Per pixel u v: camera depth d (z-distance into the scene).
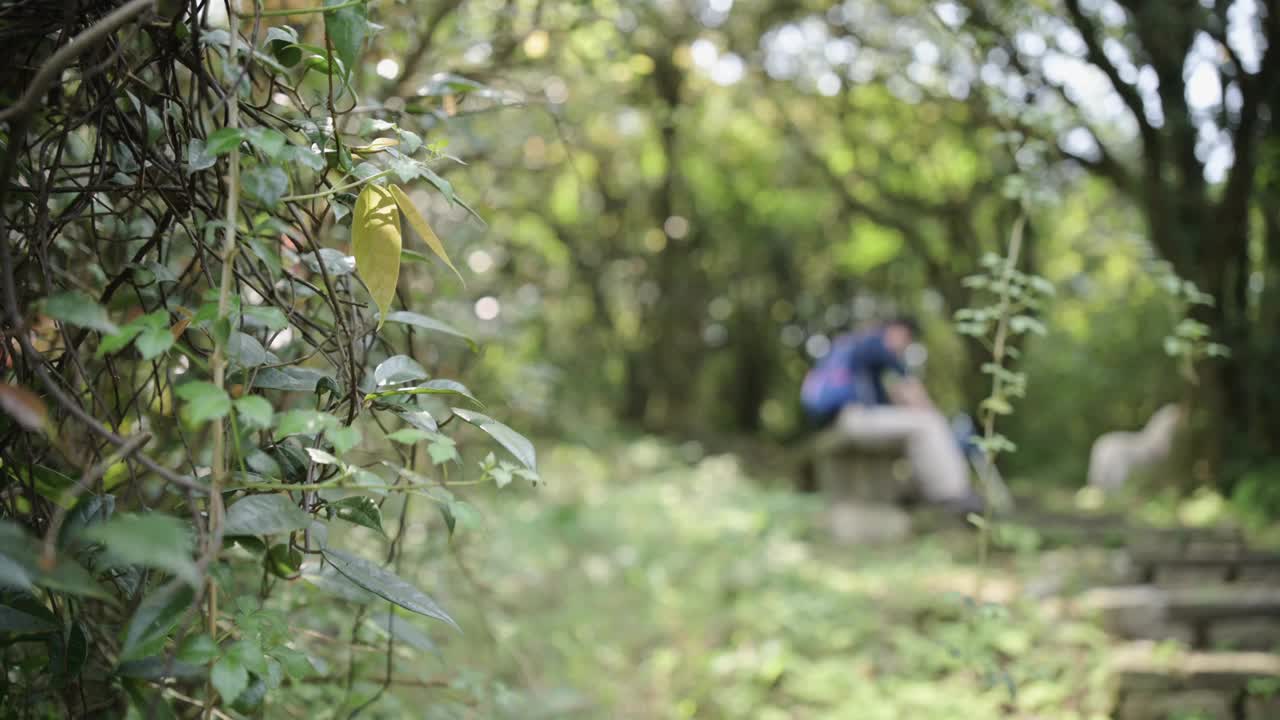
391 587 1.53
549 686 4.00
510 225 5.13
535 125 4.05
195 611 1.20
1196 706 3.72
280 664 1.52
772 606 5.09
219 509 1.24
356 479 1.37
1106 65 5.93
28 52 1.48
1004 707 3.79
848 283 16.72
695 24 6.53
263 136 1.32
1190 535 5.35
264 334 1.81
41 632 1.53
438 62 3.10
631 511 7.76
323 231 2.09
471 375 4.19
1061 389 13.61
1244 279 7.05
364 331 1.67
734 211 15.74
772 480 10.02
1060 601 4.58
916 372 14.41
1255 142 6.45
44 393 1.64
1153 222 6.68
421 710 2.98
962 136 8.37
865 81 7.23
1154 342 12.55
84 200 1.53
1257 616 4.34
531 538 6.36
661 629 4.98
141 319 1.26
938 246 12.54
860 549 6.37
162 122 1.58
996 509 6.93
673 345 15.20
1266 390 7.14
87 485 1.54
